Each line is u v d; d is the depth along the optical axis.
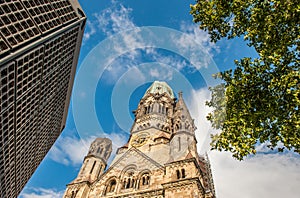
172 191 26.06
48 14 20.77
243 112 13.41
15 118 19.95
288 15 11.94
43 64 21.00
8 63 15.69
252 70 14.16
